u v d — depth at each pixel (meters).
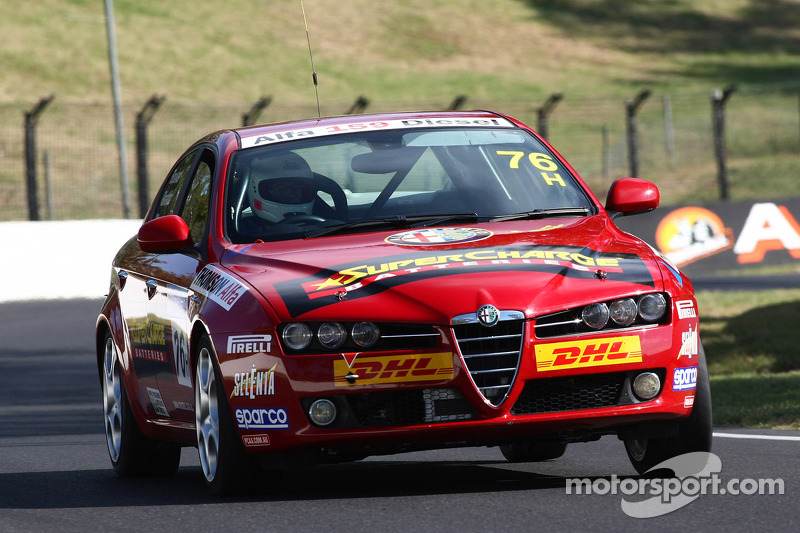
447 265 21.83
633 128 120.69
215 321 22.22
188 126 167.88
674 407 21.70
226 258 23.64
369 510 20.72
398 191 24.91
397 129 26.58
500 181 25.41
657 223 82.31
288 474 25.62
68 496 24.58
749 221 83.88
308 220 24.31
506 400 20.86
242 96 190.50
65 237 81.31
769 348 50.38
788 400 35.66
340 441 20.92
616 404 21.45
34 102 171.12
